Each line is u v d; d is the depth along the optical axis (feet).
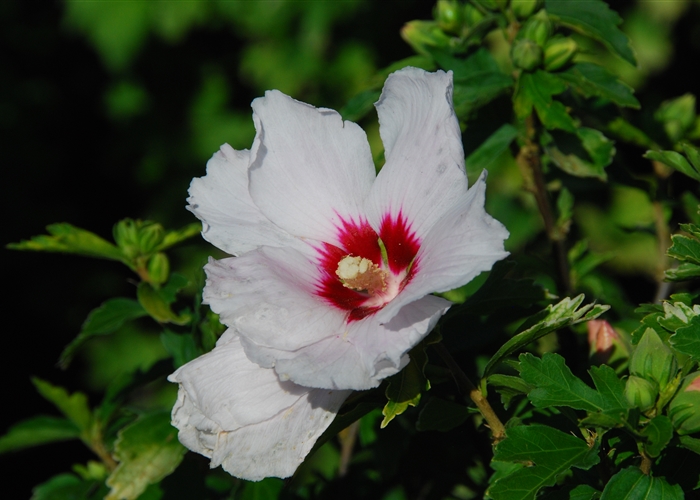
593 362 2.80
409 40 3.04
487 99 2.93
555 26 2.97
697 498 2.65
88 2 6.66
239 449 2.60
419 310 2.58
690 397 2.55
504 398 2.68
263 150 2.70
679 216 3.25
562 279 3.07
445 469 3.00
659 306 2.71
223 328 2.92
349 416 2.64
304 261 2.68
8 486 6.29
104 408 3.11
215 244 2.68
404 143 2.68
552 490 2.68
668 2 6.41
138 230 3.00
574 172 2.96
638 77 6.39
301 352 2.58
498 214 4.82
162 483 2.98
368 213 2.70
